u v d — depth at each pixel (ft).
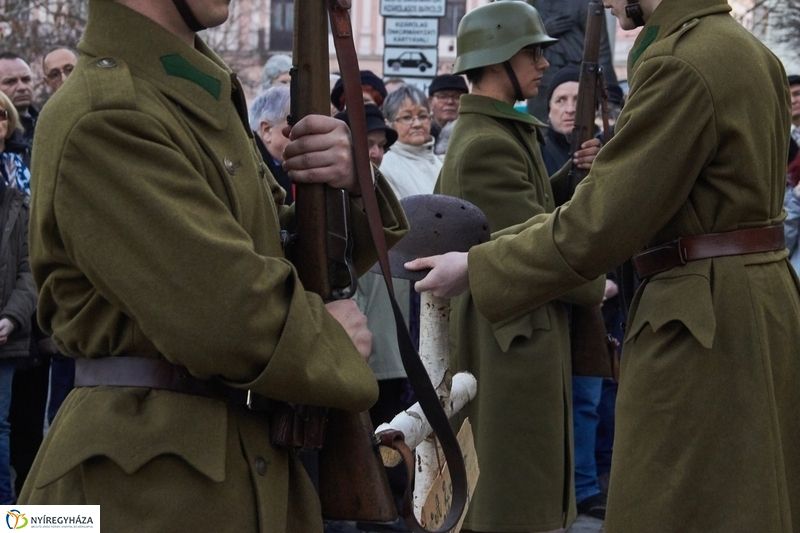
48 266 7.26
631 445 10.52
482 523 15.06
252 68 98.89
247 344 6.92
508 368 15.12
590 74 16.83
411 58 35.55
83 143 6.88
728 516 10.10
